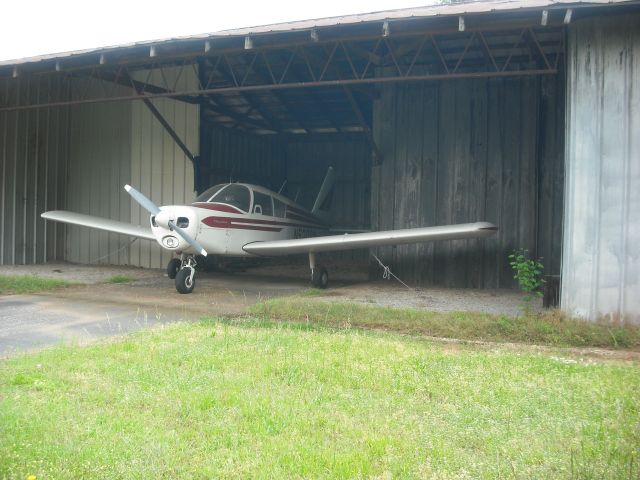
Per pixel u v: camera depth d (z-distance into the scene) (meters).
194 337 6.20
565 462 3.13
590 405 4.08
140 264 15.47
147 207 10.05
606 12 7.00
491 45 10.88
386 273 12.45
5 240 15.11
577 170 7.20
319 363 5.06
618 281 6.97
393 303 9.24
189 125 14.77
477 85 11.82
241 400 4.05
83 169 16.39
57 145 16.33
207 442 3.35
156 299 9.55
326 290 11.11
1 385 4.41
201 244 10.38
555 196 11.38
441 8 8.30
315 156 20.00
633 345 6.25
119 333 6.68
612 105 7.03
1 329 6.94
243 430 3.54
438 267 12.09
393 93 12.41
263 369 4.83
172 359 5.16
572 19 7.20
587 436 3.51
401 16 8.05
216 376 4.65
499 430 3.60
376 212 12.52
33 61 10.79
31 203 15.73
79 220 13.05
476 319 7.13
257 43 9.21
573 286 7.18
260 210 12.08
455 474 2.99
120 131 15.78
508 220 11.63
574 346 6.29
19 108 12.70
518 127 11.58
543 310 8.34
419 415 3.88
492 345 6.27
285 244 11.14
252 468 3.02
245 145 17.31
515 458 3.19
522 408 4.01
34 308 8.50
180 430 3.54
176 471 2.99
